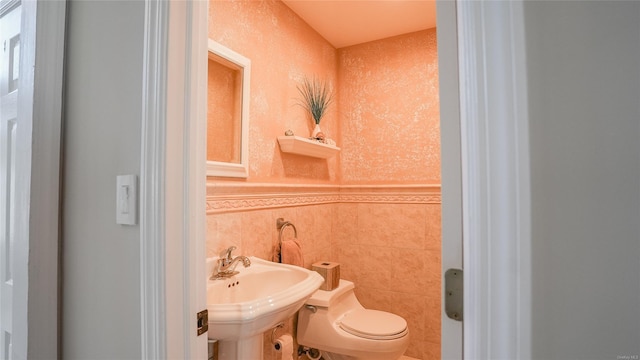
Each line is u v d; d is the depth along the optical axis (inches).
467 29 16.9
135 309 29.2
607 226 14.0
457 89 17.6
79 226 33.9
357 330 65.4
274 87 72.7
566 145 14.8
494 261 15.9
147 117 28.4
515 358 15.4
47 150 33.9
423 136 88.8
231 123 60.8
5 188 38.4
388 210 91.2
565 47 15.0
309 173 84.3
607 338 13.9
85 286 33.2
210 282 50.7
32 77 33.8
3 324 37.1
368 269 92.9
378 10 80.3
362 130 96.5
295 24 81.0
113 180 31.2
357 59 98.0
